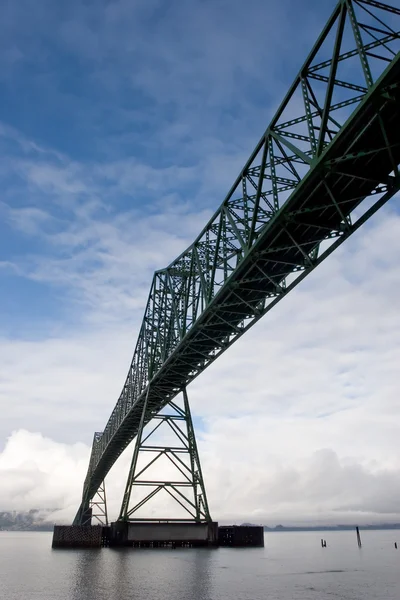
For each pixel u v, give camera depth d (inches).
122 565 1428.4
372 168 1028.5
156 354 2203.5
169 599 852.0
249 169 1295.5
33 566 1577.3
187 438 2178.9
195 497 2103.8
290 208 1122.0
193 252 1774.1
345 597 902.4
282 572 1355.8
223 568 1359.5
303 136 1077.8
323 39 928.3
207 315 1588.3
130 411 2541.8
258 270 1390.3
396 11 815.7
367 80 845.2
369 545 4124.0
